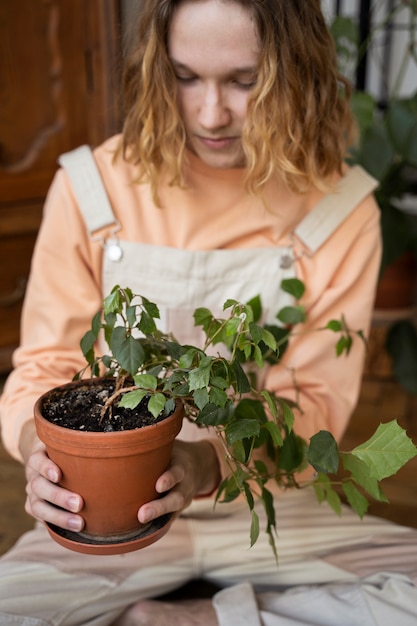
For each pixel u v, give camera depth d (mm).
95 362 917
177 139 1100
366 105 1877
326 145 1155
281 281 1188
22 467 1786
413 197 2885
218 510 1231
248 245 1208
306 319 1217
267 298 1204
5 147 2012
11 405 1113
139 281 1197
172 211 1190
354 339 1226
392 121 1838
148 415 819
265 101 1025
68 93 2047
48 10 1959
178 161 1109
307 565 1213
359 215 1232
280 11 1004
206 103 1029
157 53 1036
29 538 1176
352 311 1221
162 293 1197
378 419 2039
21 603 1052
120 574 1135
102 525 834
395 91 2066
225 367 784
